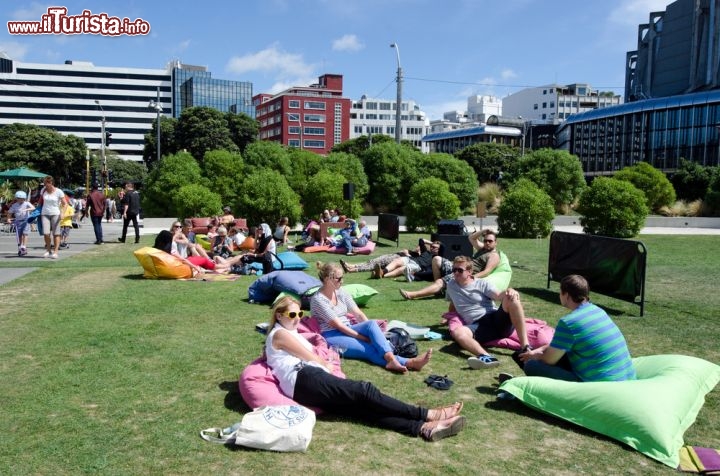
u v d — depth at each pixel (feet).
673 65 353.51
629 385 14.70
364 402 14.17
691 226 103.40
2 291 31.42
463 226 52.13
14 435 13.32
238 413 14.84
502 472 12.04
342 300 21.61
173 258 36.70
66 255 48.91
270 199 72.02
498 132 410.72
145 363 18.85
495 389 17.13
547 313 28.25
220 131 261.44
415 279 37.93
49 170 263.90
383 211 103.35
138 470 11.76
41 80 500.74
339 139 445.78
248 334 22.76
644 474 12.13
